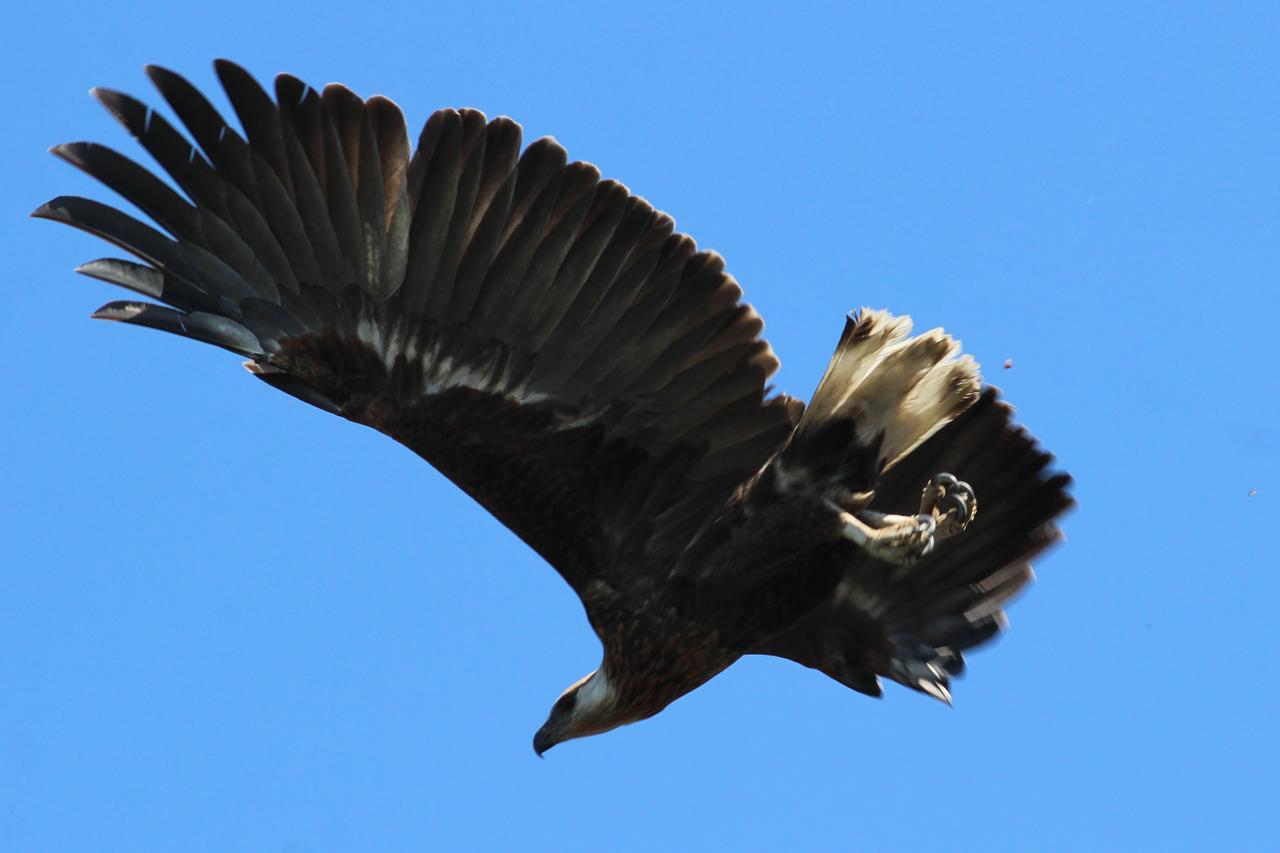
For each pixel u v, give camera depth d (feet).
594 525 54.70
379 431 53.98
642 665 55.26
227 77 51.47
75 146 51.39
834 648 59.47
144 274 52.01
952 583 58.44
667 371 53.78
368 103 52.03
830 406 52.31
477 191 52.49
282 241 52.31
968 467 56.59
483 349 53.36
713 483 54.85
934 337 51.34
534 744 56.90
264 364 53.36
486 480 54.19
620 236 52.90
